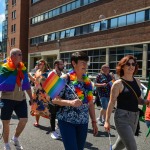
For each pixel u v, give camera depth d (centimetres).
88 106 401
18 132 583
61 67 724
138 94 430
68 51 4381
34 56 5497
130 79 433
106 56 3569
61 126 384
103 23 3638
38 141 674
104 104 881
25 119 575
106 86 875
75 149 373
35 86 777
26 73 577
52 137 705
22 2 6038
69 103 370
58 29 4681
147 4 2969
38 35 5341
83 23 4041
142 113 442
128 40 3212
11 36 6462
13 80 554
